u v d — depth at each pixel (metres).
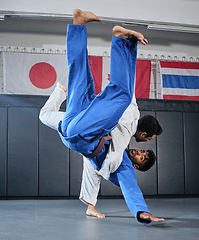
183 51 6.42
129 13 5.20
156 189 5.75
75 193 5.51
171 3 5.34
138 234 2.13
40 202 4.61
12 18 5.52
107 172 2.47
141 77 6.00
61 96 2.69
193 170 5.92
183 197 5.62
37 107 5.61
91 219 2.84
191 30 5.52
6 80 5.64
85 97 2.15
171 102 6.06
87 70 2.17
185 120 6.02
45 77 5.76
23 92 5.66
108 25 5.76
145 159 2.82
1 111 5.50
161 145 5.86
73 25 2.12
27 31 5.92
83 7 5.07
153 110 5.95
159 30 5.98
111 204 4.28
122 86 2.05
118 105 2.05
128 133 2.46
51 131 5.58
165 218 2.89
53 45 5.97
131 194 2.39
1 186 5.35
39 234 2.15
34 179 5.44
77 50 2.12
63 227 2.42
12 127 5.49
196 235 2.09
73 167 5.56
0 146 5.43
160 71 6.11
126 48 2.09
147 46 6.30
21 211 3.50
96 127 2.05
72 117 2.12
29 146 5.49
